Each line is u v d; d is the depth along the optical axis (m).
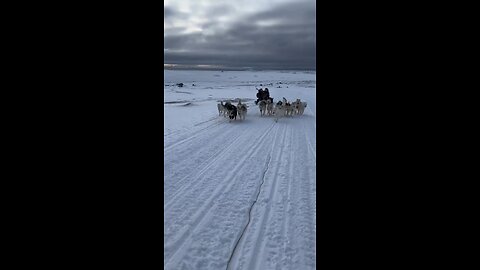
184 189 6.15
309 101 29.34
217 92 45.88
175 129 12.95
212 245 4.14
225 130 12.95
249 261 3.80
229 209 5.24
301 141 10.92
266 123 15.24
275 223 4.75
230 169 7.53
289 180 6.76
